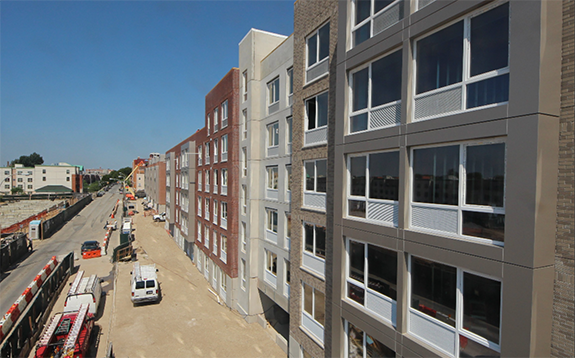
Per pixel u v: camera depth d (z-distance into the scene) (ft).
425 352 21.26
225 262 75.36
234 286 70.59
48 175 368.27
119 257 110.52
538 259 15.94
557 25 16.34
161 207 212.43
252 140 61.67
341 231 29.35
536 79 15.79
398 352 23.30
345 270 29.63
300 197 42.27
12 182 362.33
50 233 152.97
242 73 66.74
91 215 214.48
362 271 27.86
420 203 22.25
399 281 23.29
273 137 57.72
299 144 42.22
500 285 17.69
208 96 88.58
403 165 22.90
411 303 23.12
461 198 19.65
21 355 49.55
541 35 15.74
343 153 29.04
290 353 44.45
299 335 42.11
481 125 18.13
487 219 18.38
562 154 16.47
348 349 29.89
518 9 16.58
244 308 66.39
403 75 22.85
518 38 16.56
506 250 16.93
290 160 51.13
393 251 24.63
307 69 40.78
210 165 87.10
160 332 60.59
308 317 40.60
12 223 163.12
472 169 19.16
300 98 42.01
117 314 68.64
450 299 20.34
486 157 18.48
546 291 16.37
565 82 16.51
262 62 60.85
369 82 26.68
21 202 246.68
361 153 27.73
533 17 15.98
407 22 22.63
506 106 17.02
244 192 67.31
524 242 16.11
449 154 20.47
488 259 17.81
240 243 68.54
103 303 75.15
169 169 161.58
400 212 23.18
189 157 106.22
